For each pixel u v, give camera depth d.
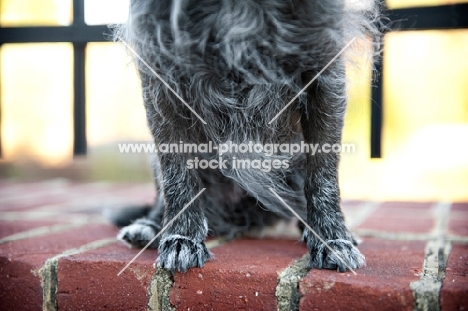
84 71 1.08
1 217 1.14
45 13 1.51
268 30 0.80
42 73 1.88
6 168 1.92
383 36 0.93
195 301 0.79
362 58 0.89
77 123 1.09
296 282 0.77
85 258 0.82
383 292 0.74
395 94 1.92
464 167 2.02
